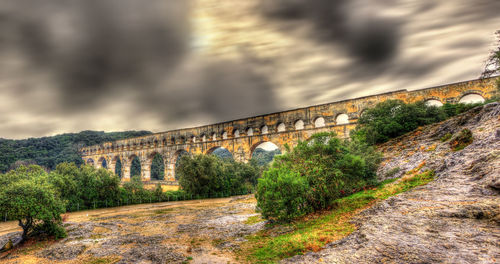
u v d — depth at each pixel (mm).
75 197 32250
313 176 18516
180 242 16000
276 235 15305
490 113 20234
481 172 13148
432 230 9312
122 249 15172
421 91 34562
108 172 38094
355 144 24484
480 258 7062
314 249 10719
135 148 74688
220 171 48312
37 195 17844
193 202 38750
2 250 16234
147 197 39344
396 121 31000
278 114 47062
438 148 21359
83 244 16562
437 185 14227
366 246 9141
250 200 36719
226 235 17016
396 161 24688
